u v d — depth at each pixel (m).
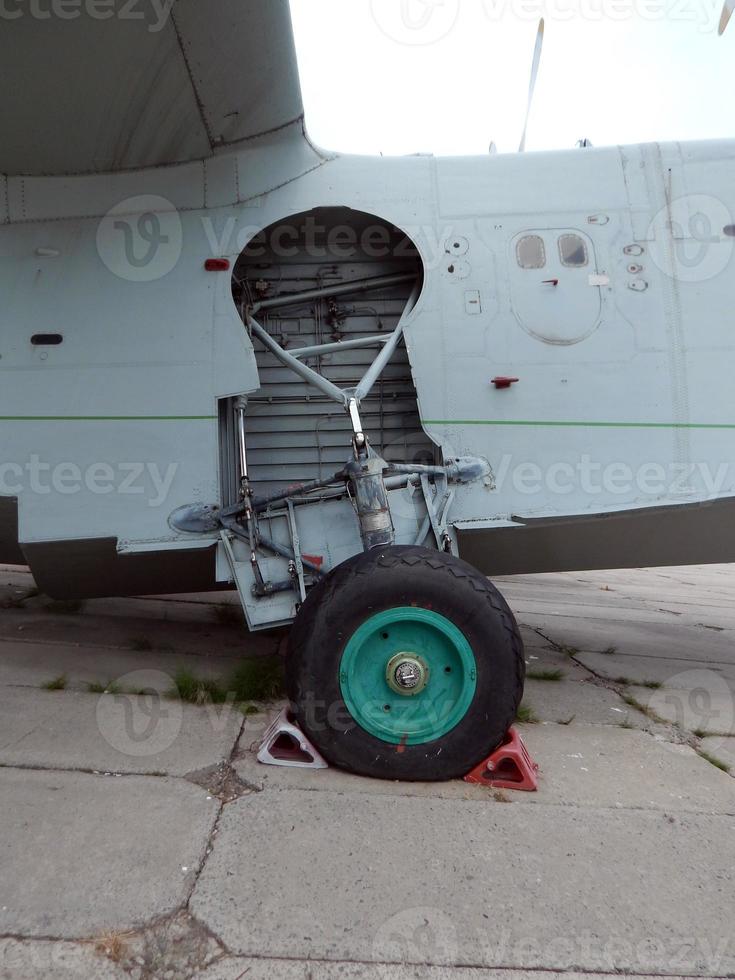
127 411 2.96
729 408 2.99
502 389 2.98
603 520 3.09
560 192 3.17
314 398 3.45
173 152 3.02
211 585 3.60
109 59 2.47
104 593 3.59
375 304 3.50
